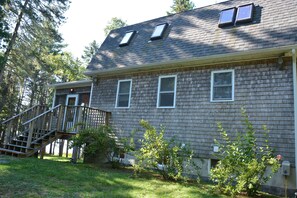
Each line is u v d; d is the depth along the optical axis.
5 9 17.44
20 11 18.03
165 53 9.70
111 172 7.64
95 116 10.98
